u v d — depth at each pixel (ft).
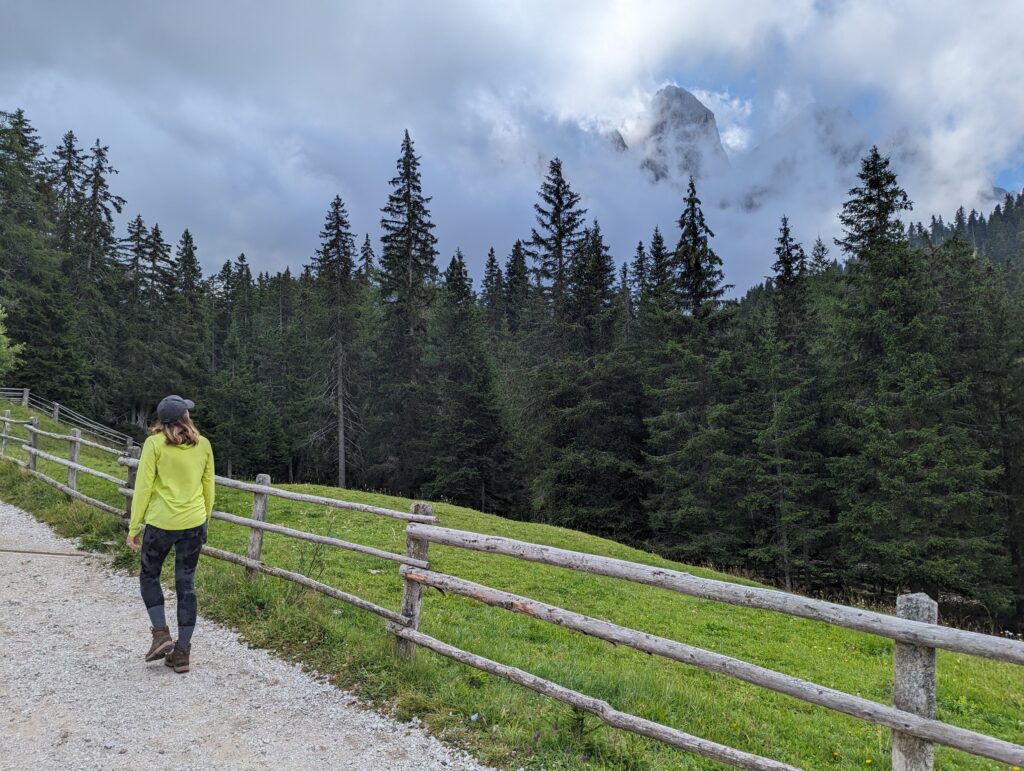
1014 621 81.87
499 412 120.57
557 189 112.98
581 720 13.42
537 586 34.83
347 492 58.85
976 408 85.66
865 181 83.97
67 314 116.88
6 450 51.49
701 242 97.91
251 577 22.48
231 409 161.17
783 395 85.20
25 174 117.50
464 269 159.43
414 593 16.60
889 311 79.36
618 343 103.91
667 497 92.38
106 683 14.66
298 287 250.98
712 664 11.12
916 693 9.29
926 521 69.87
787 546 82.58
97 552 26.08
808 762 15.57
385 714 13.94
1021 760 8.09
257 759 11.86
